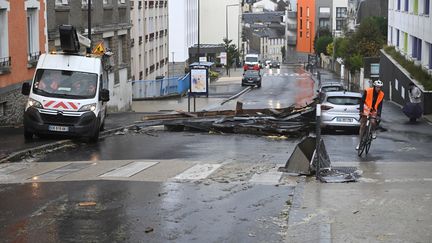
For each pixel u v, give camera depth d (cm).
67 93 1767
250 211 794
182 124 2147
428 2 3747
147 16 5572
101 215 780
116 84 3594
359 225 690
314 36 13512
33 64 2366
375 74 5647
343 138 1939
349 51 7131
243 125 2036
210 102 4662
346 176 1018
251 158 1357
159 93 5128
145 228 716
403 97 3825
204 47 10231
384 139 1886
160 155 1437
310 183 970
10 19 2156
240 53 11575
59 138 1761
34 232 703
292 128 1948
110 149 1597
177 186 969
